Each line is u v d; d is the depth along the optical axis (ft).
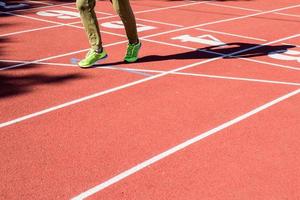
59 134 15.46
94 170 13.23
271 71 22.36
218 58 24.29
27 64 22.80
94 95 18.97
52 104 18.01
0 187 12.29
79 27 30.83
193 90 19.61
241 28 31.48
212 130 15.89
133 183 12.60
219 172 13.17
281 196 12.05
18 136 15.25
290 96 19.19
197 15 35.40
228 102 18.38
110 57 24.17
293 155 14.21
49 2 40.34
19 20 32.58
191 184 12.56
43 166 13.39
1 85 19.86
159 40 27.73
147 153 14.25
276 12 37.63
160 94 19.12
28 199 11.80
